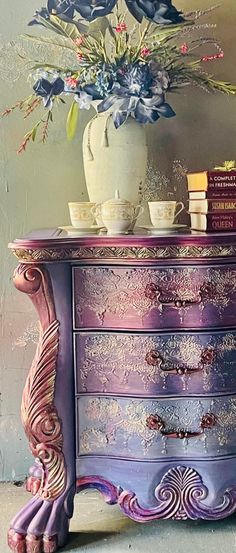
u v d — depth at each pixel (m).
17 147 1.99
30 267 1.54
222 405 1.64
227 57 1.99
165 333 1.60
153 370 1.60
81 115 1.99
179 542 1.68
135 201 1.81
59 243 1.52
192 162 2.02
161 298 1.58
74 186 2.02
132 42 1.94
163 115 1.71
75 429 1.65
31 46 1.96
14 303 2.04
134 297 1.59
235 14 1.98
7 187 2.00
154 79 1.71
